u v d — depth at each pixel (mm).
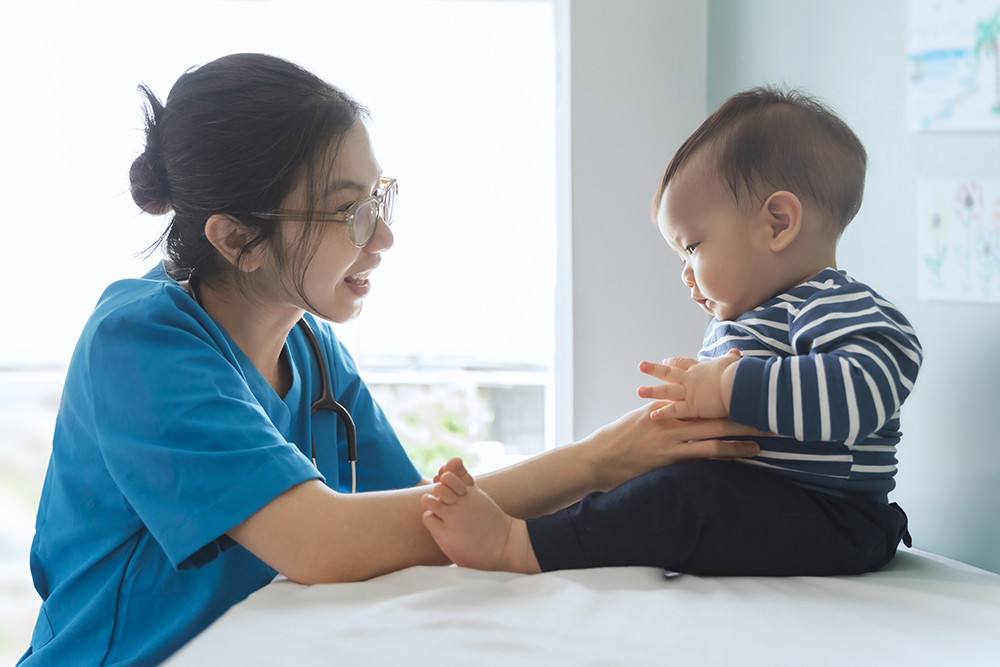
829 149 887
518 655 531
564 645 547
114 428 767
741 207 881
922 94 966
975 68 872
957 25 900
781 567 751
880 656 536
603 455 837
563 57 1906
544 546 747
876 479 800
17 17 2002
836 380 707
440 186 2098
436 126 2090
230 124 839
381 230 937
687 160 933
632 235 1794
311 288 885
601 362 1792
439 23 2076
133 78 2016
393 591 680
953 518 928
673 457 814
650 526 746
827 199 882
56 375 2148
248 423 772
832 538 747
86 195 2053
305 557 720
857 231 1144
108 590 835
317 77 900
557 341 1947
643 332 1797
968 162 886
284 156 838
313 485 752
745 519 741
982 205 863
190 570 841
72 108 2023
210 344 865
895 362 731
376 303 2105
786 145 876
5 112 2014
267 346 987
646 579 712
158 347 803
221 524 714
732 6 1642
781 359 747
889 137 1053
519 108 2086
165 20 2012
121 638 832
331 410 1100
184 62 2018
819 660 527
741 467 784
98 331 816
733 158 888
